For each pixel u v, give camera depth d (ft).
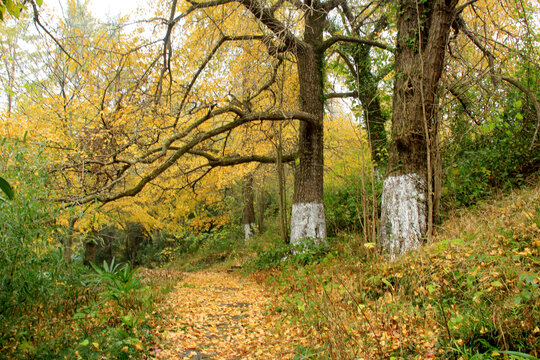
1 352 9.73
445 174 23.36
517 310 9.09
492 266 11.89
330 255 24.80
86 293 15.38
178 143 40.68
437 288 12.25
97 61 28.53
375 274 16.43
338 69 37.06
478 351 8.52
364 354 9.57
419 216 21.16
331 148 42.09
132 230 80.64
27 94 27.55
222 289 27.20
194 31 31.24
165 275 32.71
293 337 13.30
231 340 14.67
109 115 26.43
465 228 17.46
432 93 21.21
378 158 35.24
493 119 21.48
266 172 53.31
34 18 19.10
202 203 68.03
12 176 11.53
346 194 35.65
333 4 35.70
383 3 30.86
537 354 7.75
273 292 22.36
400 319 11.14
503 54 26.18
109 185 24.52
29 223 11.42
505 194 21.66
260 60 29.40
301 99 33.88
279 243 38.60
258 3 26.71
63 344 11.14
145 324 14.37
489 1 29.04
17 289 10.98
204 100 30.04
